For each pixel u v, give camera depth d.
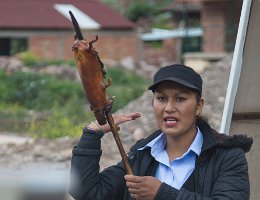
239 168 4.54
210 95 18.77
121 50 45.88
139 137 17.41
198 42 37.84
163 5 62.03
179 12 56.50
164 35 48.66
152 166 4.69
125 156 4.55
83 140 4.62
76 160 4.60
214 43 33.50
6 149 18.16
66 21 43.91
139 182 4.34
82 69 4.32
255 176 5.89
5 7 44.41
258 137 5.84
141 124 18.14
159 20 58.41
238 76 5.60
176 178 4.59
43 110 30.48
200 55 31.61
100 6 47.50
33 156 16.91
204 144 4.58
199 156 4.58
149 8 61.62
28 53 40.00
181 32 42.66
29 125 24.61
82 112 25.94
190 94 4.52
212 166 4.55
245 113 5.79
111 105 4.46
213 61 31.53
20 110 29.64
